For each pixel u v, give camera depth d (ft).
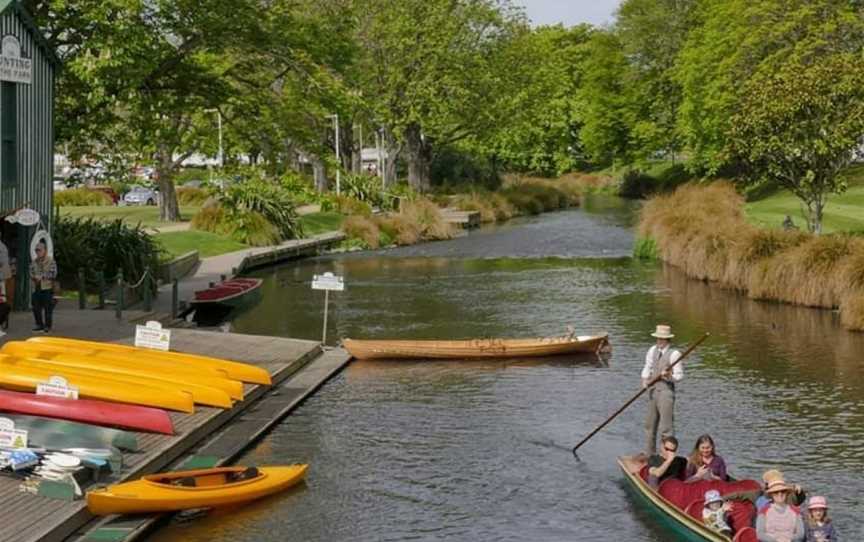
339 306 105.19
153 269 106.73
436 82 216.95
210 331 83.56
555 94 338.13
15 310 82.43
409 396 66.54
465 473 51.06
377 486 49.03
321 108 107.76
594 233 185.37
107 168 104.27
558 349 78.64
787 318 95.61
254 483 46.52
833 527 41.91
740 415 61.72
